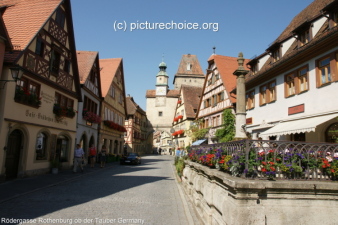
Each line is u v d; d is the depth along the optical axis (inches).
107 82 1147.9
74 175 591.8
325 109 470.0
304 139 540.4
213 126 1182.3
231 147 216.5
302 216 162.2
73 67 723.4
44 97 573.9
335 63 448.1
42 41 560.4
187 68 2923.2
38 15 566.6
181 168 552.7
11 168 490.9
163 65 2763.3
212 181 221.6
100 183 493.7
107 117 1146.7
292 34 573.6
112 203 320.2
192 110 1673.2
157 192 414.9
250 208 156.1
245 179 171.9
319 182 172.7
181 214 282.8
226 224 168.1
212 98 1214.9
